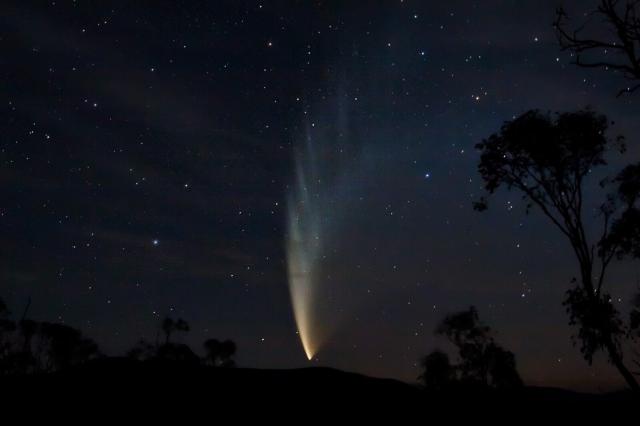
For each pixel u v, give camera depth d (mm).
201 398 24016
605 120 17672
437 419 22703
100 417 19688
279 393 26359
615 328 16578
